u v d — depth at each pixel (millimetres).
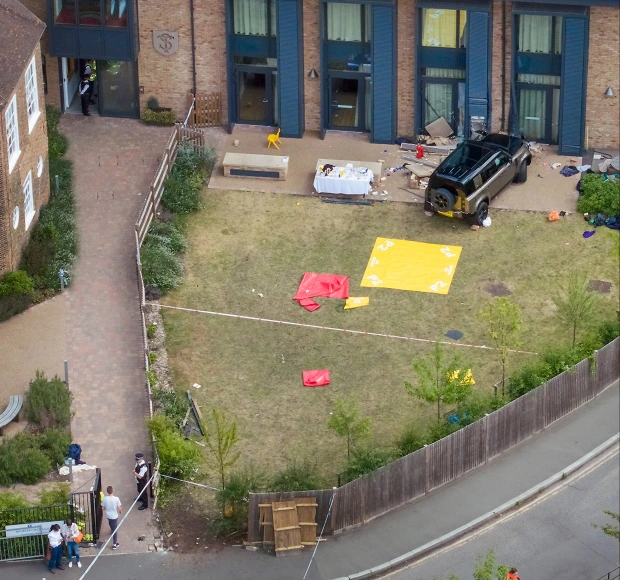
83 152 64125
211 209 61719
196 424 52250
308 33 63969
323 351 55469
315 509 48438
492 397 53312
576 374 53594
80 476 49688
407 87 64438
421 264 59312
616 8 61562
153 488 48969
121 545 47906
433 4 62156
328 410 53156
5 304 55188
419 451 49781
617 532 48281
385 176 63688
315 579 47469
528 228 61000
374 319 56875
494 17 62469
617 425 53594
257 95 65875
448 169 60281
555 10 61594
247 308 57188
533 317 57094
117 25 63969
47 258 57094
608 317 57250
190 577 47219
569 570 48594
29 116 57500
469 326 56625
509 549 49188
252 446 51656
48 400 51188
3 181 54281
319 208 61969
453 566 48469
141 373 53781
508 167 61625
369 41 64000
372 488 49219
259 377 54312
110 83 65875
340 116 66062
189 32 64438
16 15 56500
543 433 53250
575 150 64375
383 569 48094
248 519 48125
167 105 66000
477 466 51781
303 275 58750
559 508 50625
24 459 49375
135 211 60844
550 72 63469
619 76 63062
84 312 56062
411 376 54500
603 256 59812
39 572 46875
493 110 64562
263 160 63250
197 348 55312
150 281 57344
